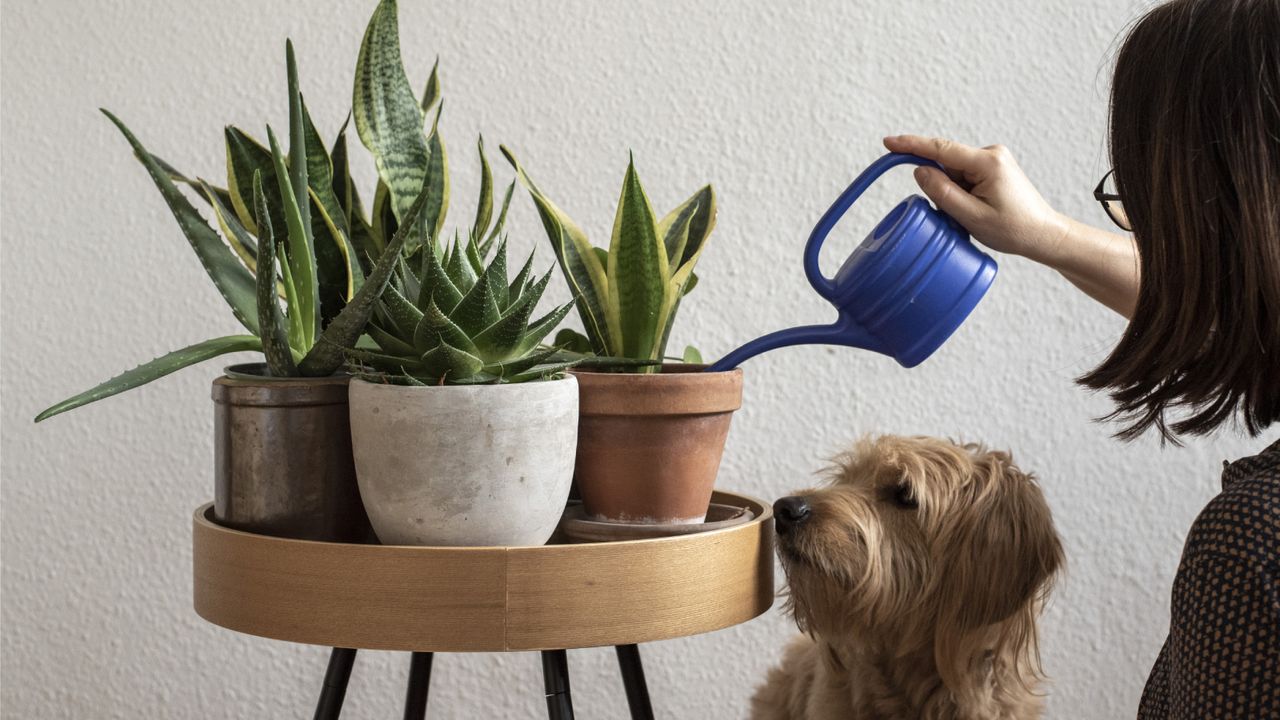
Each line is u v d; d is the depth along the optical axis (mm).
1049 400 1244
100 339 1228
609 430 743
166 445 1240
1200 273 550
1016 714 938
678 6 1214
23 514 1240
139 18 1203
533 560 648
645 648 1264
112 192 1216
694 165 1224
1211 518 516
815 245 773
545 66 1215
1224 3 552
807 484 1245
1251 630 487
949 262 751
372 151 807
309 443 710
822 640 968
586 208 1226
